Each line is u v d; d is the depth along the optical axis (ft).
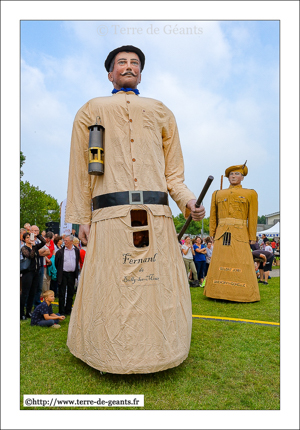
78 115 10.97
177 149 11.64
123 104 10.51
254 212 22.07
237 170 22.97
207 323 15.98
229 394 9.09
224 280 21.80
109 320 9.43
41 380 9.71
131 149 10.25
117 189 10.04
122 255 9.68
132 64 11.65
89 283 10.20
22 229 19.77
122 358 9.20
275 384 9.68
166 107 11.53
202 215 9.83
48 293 16.44
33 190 91.25
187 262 29.14
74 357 11.51
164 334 9.53
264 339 13.51
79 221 10.89
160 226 10.18
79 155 10.93
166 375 10.11
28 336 14.12
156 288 9.66
